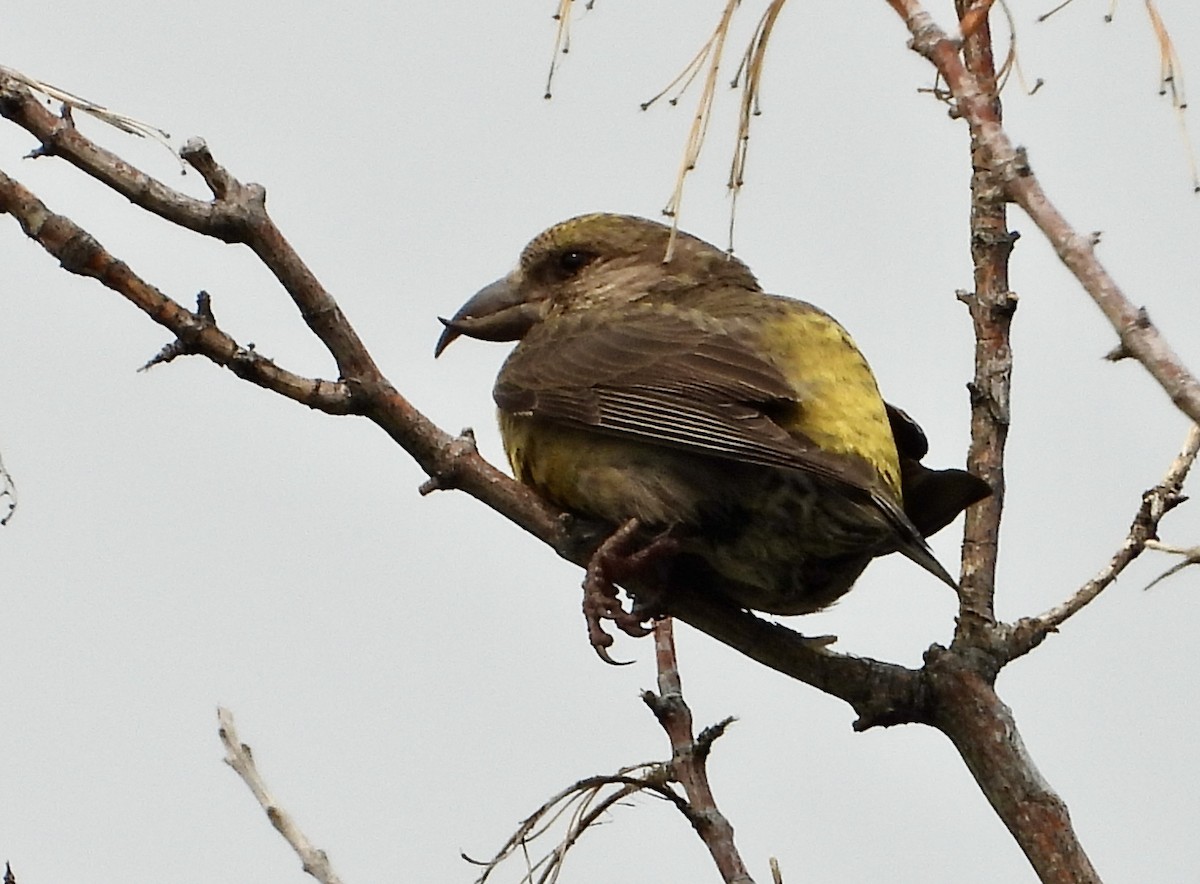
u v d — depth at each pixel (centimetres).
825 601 1016
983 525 891
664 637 935
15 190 788
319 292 837
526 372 1041
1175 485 866
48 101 768
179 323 814
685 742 881
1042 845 813
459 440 924
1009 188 546
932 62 578
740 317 1038
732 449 934
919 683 862
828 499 936
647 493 979
